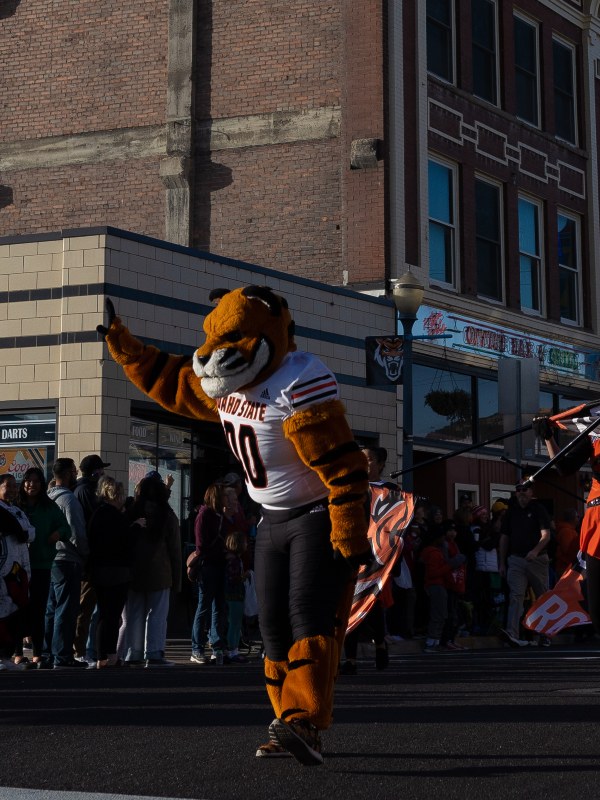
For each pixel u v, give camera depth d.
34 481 13.09
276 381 5.73
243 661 14.39
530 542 17.72
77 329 18.53
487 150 26.70
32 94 26.30
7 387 18.94
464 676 11.80
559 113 29.66
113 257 18.62
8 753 6.25
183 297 19.70
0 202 26.39
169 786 5.21
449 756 6.06
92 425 18.38
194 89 25.20
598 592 6.62
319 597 5.71
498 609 19.47
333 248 24.06
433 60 25.56
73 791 5.10
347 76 24.11
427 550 17.31
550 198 28.80
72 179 25.83
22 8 26.52
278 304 5.79
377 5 23.95
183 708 8.54
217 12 25.25
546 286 28.69
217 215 24.91
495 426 26.45
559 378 28.61
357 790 5.09
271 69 24.77
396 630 17.20
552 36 29.34
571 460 6.93
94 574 13.06
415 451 24.66
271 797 4.93
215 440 20.78
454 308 25.19
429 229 25.16
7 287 19.03
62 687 10.45
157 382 6.29
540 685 10.56
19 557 12.39
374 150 23.64
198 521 14.16
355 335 23.00
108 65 25.73
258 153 24.73
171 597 19.77
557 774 5.49
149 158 25.27
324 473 5.65
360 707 8.59
